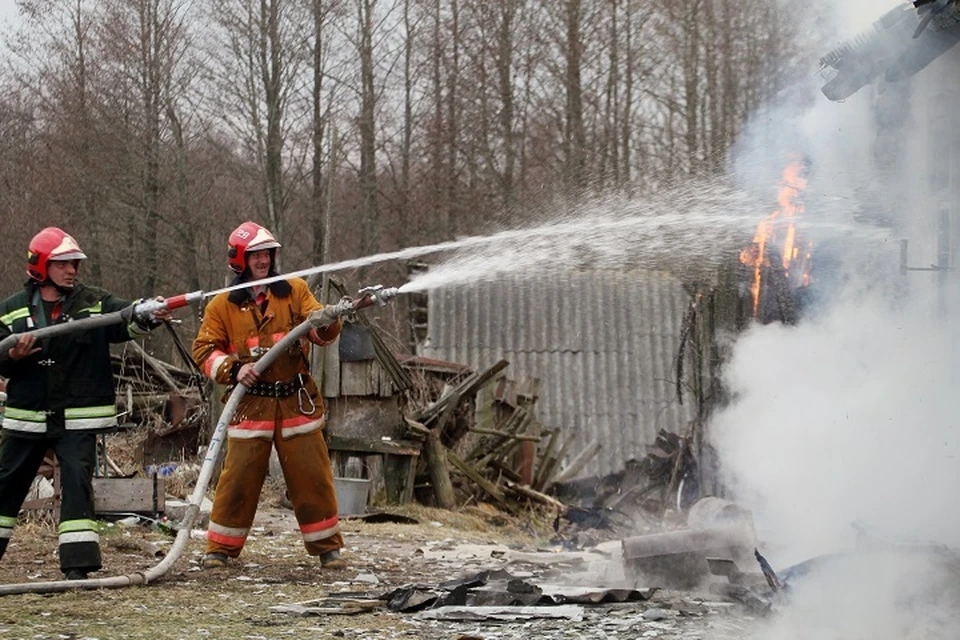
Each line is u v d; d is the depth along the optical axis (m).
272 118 36.09
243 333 9.72
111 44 37.03
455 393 16.95
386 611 7.88
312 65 36.53
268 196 36.09
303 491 9.88
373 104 36.50
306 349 9.90
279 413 9.80
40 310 8.80
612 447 22.72
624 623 7.34
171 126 37.50
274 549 11.05
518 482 17.56
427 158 35.00
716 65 29.84
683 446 15.77
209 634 6.95
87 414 8.80
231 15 36.38
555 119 32.62
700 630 7.11
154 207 36.81
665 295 23.89
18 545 10.60
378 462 16.27
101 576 9.13
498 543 13.34
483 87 33.78
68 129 36.88
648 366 23.28
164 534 11.70
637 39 31.94
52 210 37.09
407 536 13.19
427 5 35.97
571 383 23.30
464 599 8.08
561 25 32.50
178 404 19.27
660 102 31.67
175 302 8.85
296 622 7.41
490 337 23.80
